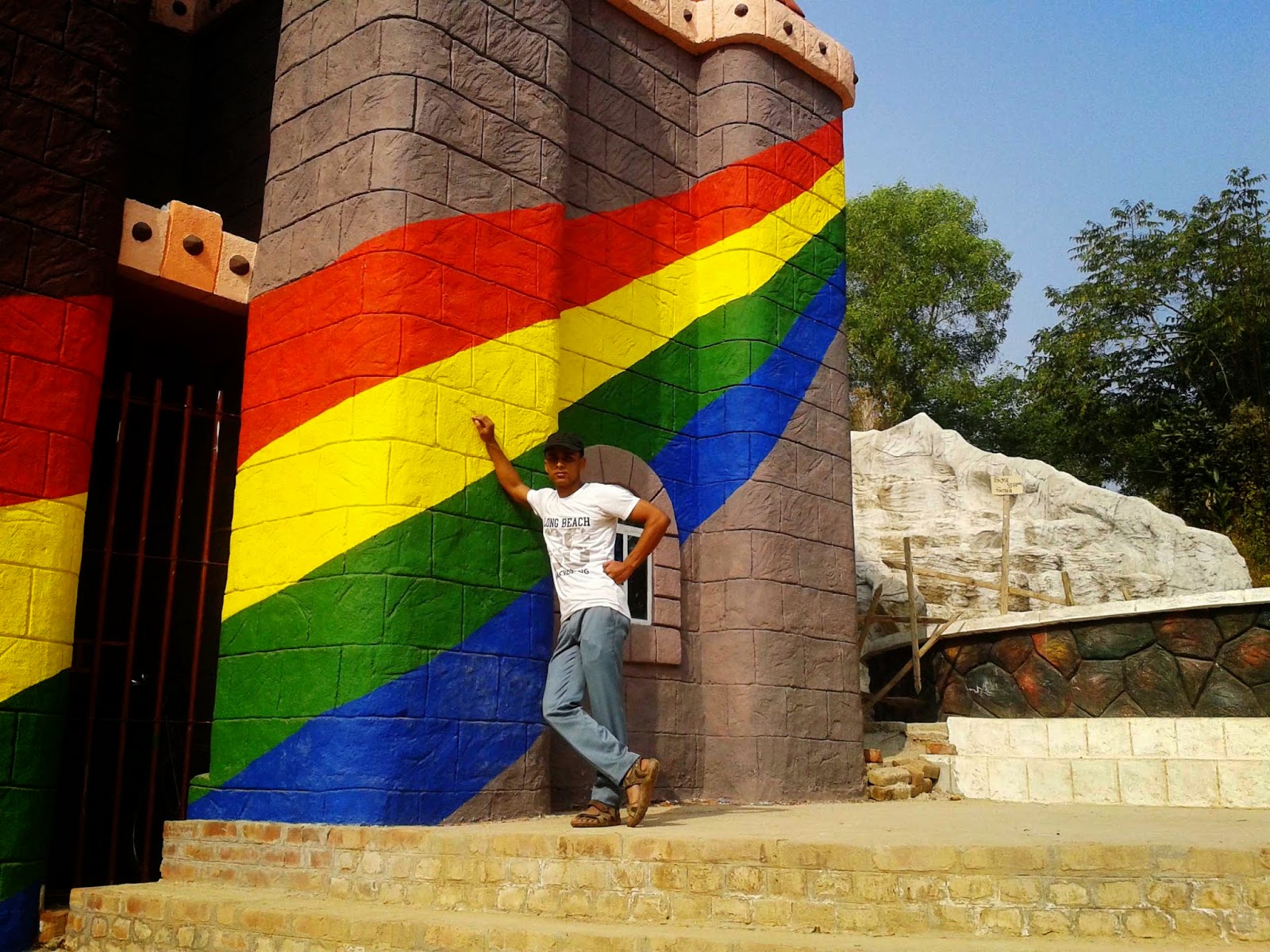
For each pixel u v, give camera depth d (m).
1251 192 25.16
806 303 9.12
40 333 6.00
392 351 6.33
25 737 5.68
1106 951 3.79
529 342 7.02
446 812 6.04
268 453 6.75
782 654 8.25
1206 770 8.04
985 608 12.97
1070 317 26.78
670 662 8.02
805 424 8.88
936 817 6.22
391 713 5.93
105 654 7.79
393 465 6.20
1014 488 12.40
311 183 6.93
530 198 7.20
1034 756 9.05
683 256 8.86
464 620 6.34
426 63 6.75
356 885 5.43
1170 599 9.10
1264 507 22.20
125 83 6.58
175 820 6.73
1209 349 24.62
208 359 8.29
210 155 8.94
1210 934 3.92
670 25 8.96
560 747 7.21
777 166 9.09
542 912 4.77
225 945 5.05
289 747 6.12
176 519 6.85
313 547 6.31
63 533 5.96
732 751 8.06
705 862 4.49
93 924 5.67
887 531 13.88
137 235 6.69
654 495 8.20
